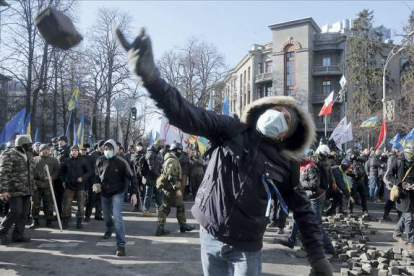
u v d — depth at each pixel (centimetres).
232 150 217
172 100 182
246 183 216
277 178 223
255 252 225
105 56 3600
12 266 614
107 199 701
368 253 660
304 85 5150
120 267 612
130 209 1262
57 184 996
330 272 233
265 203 223
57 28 136
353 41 4438
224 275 235
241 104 6681
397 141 1994
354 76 4338
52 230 911
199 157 1568
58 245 755
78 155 948
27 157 770
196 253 700
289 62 5338
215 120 212
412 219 741
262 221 223
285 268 611
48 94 3225
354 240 841
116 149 695
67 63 3011
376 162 1560
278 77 5359
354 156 1388
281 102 233
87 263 633
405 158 747
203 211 227
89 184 1040
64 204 938
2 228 747
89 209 1045
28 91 2861
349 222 966
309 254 236
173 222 1030
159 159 1161
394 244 806
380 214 1234
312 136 232
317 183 665
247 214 217
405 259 647
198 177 1555
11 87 3441
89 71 3503
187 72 4594
